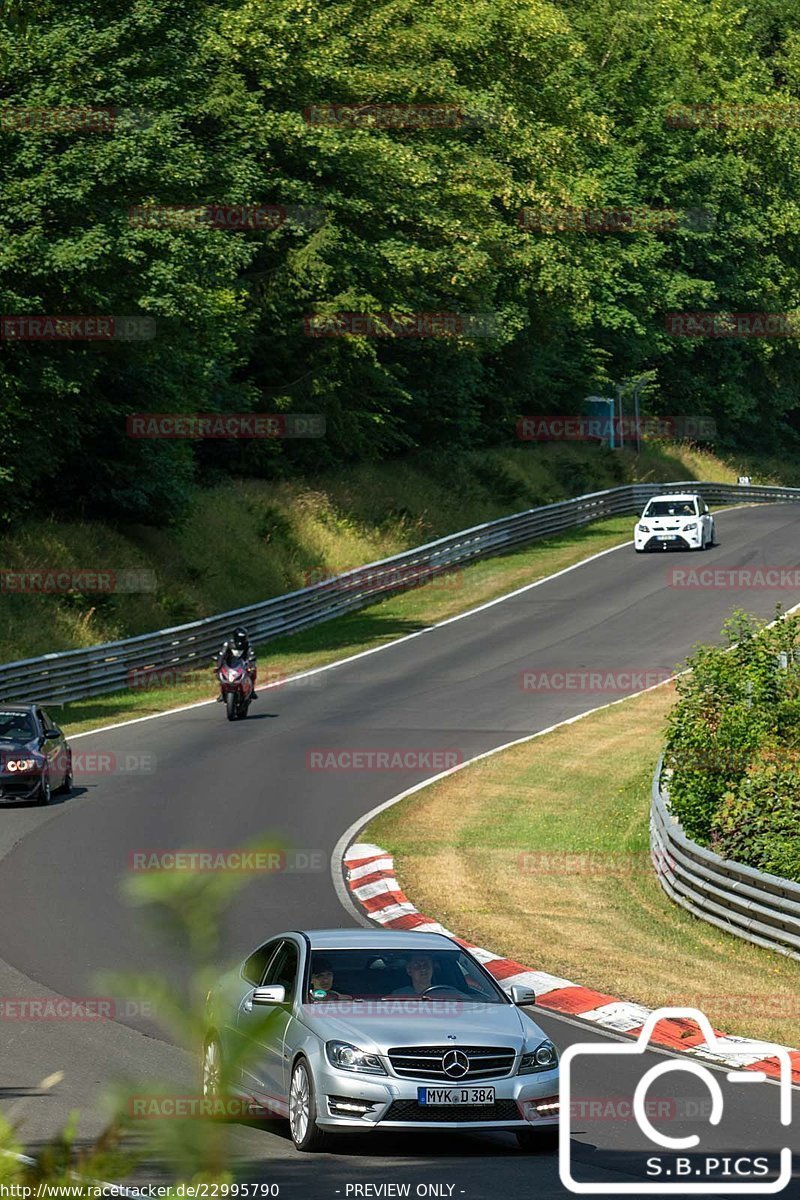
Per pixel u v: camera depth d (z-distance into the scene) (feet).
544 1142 70.13
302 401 394.11
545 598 326.44
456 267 383.04
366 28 390.63
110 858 144.46
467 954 79.97
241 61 351.87
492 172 409.90
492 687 246.27
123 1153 17.38
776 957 116.06
